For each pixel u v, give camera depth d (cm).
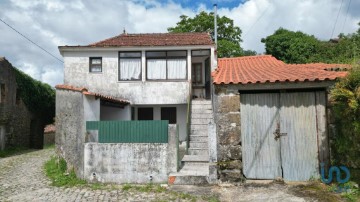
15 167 1419
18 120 2255
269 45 3039
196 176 944
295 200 769
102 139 1030
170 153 996
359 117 767
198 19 3047
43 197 878
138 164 1004
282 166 941
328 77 884
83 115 1065
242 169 952
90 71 1731
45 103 2639
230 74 1124
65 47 1686
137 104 1722
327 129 923
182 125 1845
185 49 1708
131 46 1680
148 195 864
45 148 2462
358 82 766
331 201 758
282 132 945
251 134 956
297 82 896
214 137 954
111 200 827
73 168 1135
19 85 2280
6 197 895
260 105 958
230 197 816
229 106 952
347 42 2425
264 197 802
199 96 1877
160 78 1730
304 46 2803
